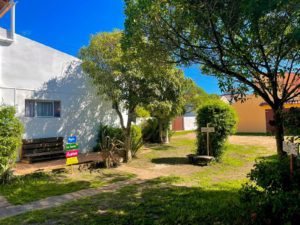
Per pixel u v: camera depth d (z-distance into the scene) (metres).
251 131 25.16
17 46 11.11
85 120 13.54
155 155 12.54
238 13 4.34
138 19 5.23
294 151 3.96
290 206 3.54
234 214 4.79
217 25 4.75
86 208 5.65
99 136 13.98
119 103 12.26
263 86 5.29
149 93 11.18
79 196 6.55
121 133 12.79
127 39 5.57
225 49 4.87
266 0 3.67
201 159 10.18
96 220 4.99
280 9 4.11
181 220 4.81
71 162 9.09
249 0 3.81
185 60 5.49
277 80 5.26
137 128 12.90
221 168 9.62
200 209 5.34
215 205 5.53
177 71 11.75
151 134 17.36
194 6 4.58
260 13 3.88
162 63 5.79
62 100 12.61
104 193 6.75
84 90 13.55
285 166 4.16
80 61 13.37
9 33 10.94
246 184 4.64
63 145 12.41
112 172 9.10
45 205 5.94
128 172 9.10
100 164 9.90
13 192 6.84
